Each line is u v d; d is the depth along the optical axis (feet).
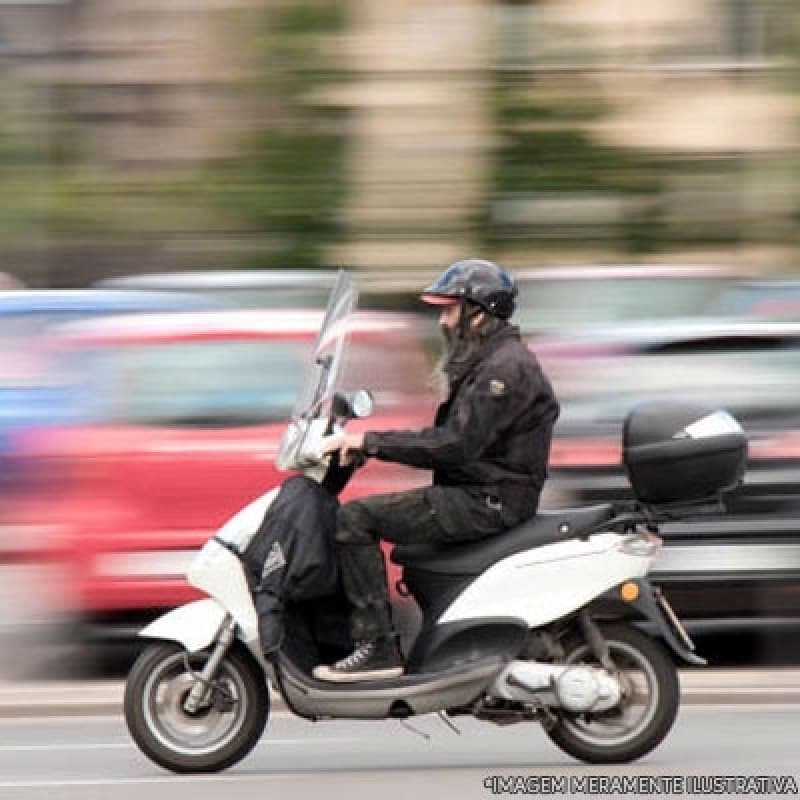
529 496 103.81
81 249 265.34
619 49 256.73
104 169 265.75
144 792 99.86
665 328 146.51
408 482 139.74
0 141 266.98
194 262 262.88
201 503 139.03
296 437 103.55
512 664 102.73
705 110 256.93
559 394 143.95
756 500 141.28
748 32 258.78
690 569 140.15
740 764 107.65
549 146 256.52
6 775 105.50
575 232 256.52
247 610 102.47
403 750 114.21
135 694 103.71
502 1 256.52
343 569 102.94
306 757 111.65
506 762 109.29
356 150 257.55
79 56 267.80
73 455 139.95
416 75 255.91
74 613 140.36
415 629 109.40
